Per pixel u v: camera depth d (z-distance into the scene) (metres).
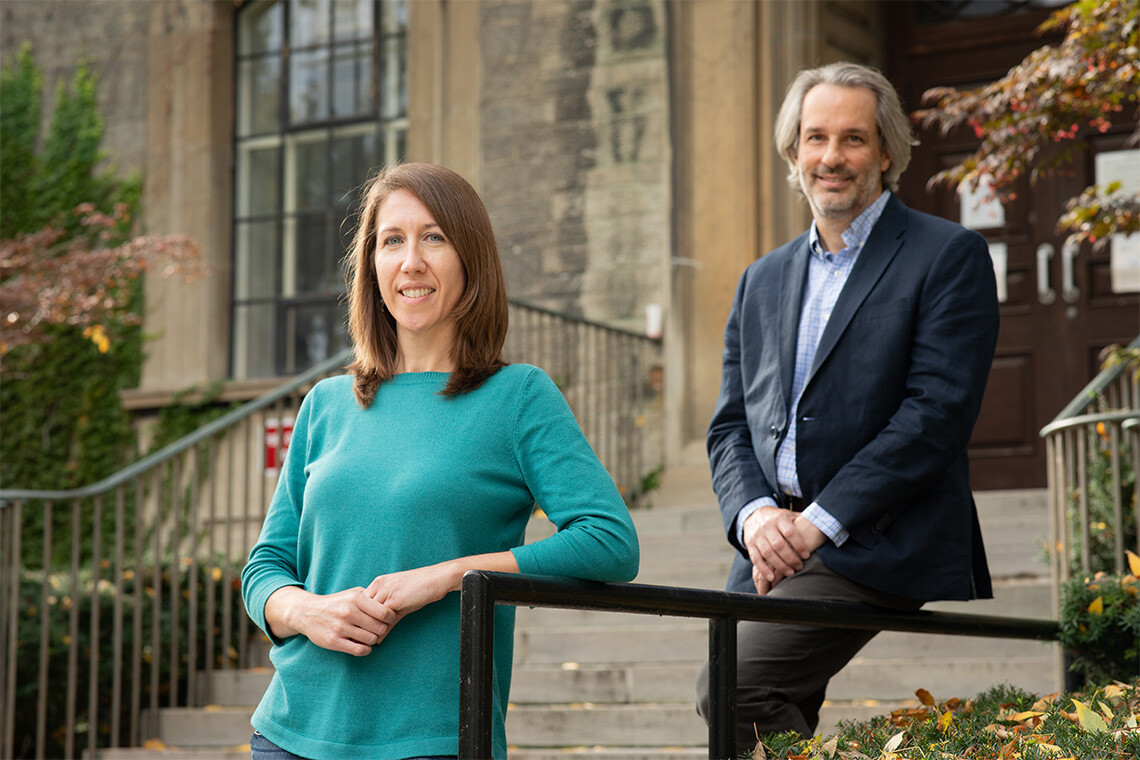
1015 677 4.02
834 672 2.49
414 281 1.84
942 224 2.53
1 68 9.05
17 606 4.62
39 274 7.34
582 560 1.68
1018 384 6.97
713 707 1.90
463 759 1.49
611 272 7.58
